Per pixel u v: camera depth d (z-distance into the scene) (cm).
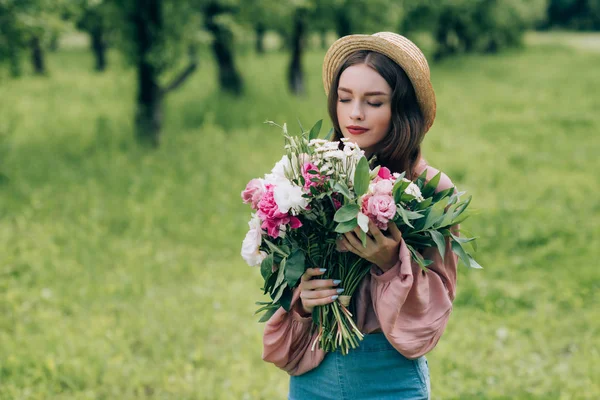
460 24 2822
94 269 517
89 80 1811
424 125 189
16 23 731
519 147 1007
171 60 870
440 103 1488
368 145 187
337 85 192
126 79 1553
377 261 171
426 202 168
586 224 637
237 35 1107
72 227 605
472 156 933
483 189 762
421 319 179
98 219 624
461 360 384
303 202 163
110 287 479
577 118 1266
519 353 395
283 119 1135
